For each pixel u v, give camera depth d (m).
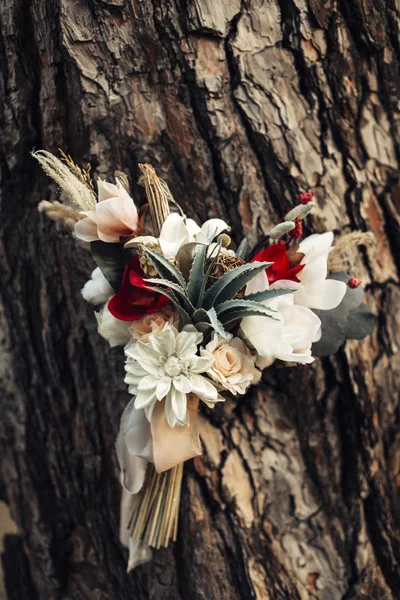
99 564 1.30
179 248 1.03
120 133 1.17
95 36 1.13
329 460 1.23
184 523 1.22
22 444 1.33
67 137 1.19
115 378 1.24
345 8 1.17
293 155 1.18
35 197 1.23
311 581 1.23
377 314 1.23
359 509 1.23
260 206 1.18
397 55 1.20
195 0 1.13
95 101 1.16
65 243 1.22
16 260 1.27
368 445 1.23
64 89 1.16
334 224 1.20
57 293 1.25
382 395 1.23
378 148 1.21
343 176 1.20
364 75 1.19
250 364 1.04
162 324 1.04
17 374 1.32
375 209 1.21
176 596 1.24
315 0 1.16
